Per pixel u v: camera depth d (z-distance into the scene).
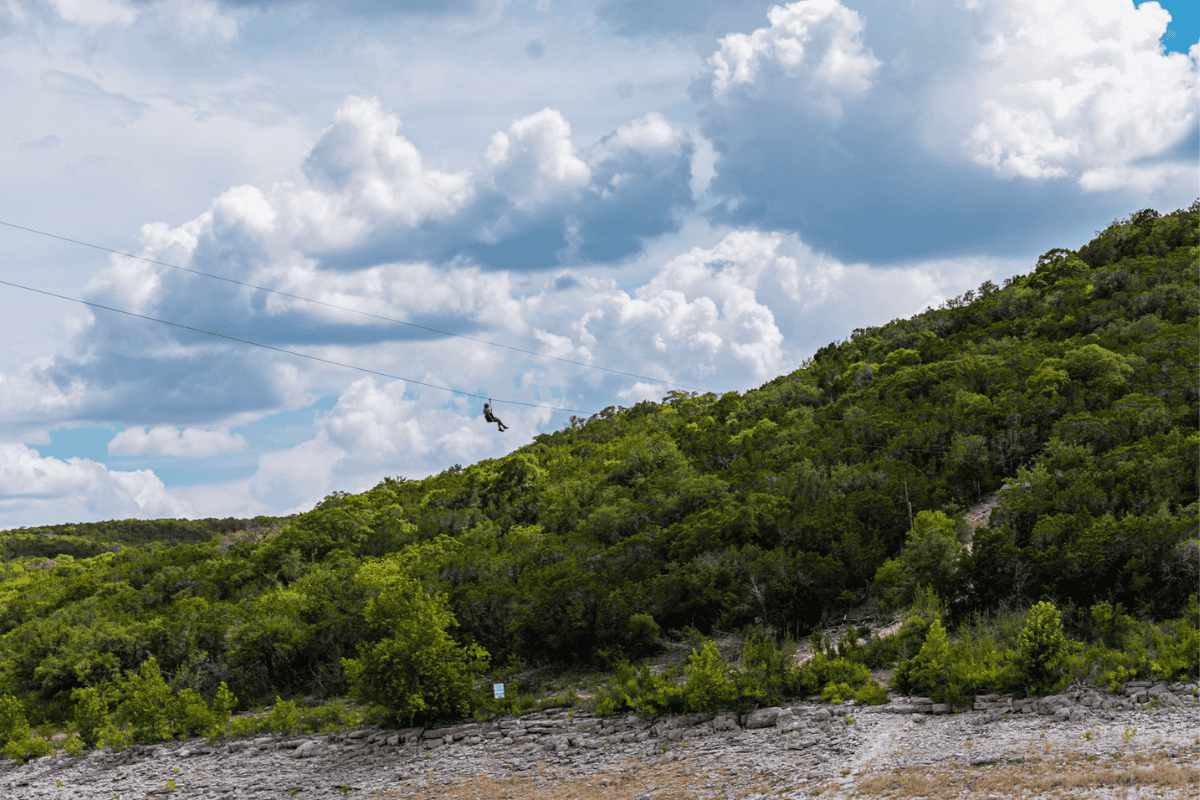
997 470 54.44
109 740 41.38
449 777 30.36
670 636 44.28
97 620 58.88
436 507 79.62
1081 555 34.16
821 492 52.34
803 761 24.89
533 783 28.23
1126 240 105.38
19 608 72.31
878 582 40.31
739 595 43.12
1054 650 26.44
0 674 55.44
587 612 44.09
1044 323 82.75
